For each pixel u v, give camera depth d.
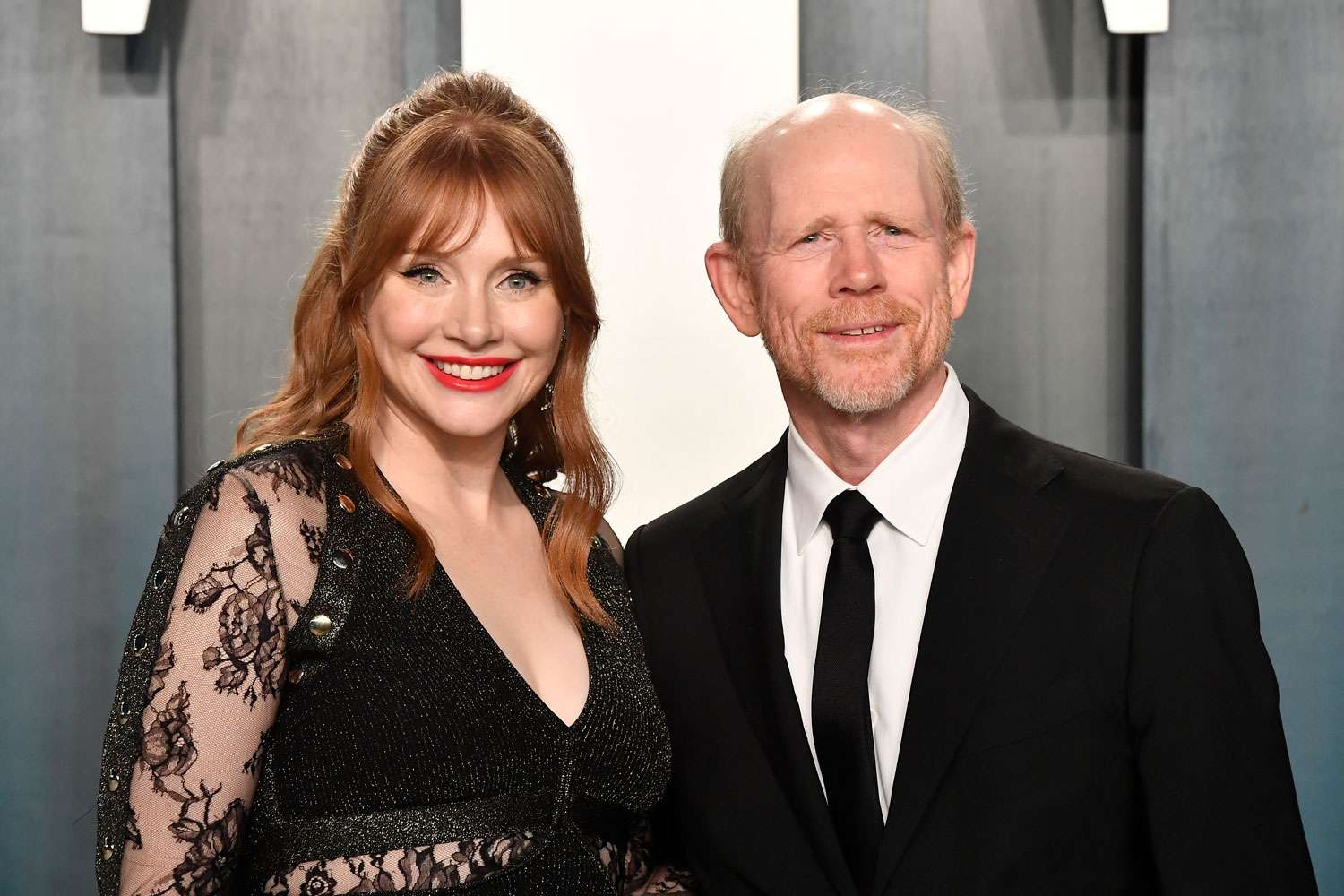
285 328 3.29
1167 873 1.58
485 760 1.58
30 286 3.25
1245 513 3.15
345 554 1.58
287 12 3.26
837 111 1.83
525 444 1.94
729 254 1.94
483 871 1.55
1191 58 3.13
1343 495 3.13
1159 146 3.13
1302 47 3.12
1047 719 1.63
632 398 3.21
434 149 1.62
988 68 3.22
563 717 1.68
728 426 3.22
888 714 1.72
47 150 3.23
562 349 1.84
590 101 3.18
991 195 3.23
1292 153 3.12
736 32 3.16
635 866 1.83
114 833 1.48
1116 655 1.63
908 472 1.77
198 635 1.49
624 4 3.17
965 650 1.67
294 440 1.66
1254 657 1.63
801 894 1.68
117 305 3.24
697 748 1.81
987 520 1.73
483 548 1.75
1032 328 3.24
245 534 1.53
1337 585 3.13
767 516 1.89
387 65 3.27
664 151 3.18
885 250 1.75
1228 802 1.58
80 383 3.25
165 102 3.22
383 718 1.55
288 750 1.54
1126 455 3.24
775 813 1.72
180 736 1.46
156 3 3.21
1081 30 3.21
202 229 3.29
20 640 3.27
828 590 1.77
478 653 1.62
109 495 3.26
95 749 3.26
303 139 3.28
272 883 1.52
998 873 1.60
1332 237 3.11
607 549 1.94
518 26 3.17
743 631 1.83
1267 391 3.14
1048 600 1.67
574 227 1.70
